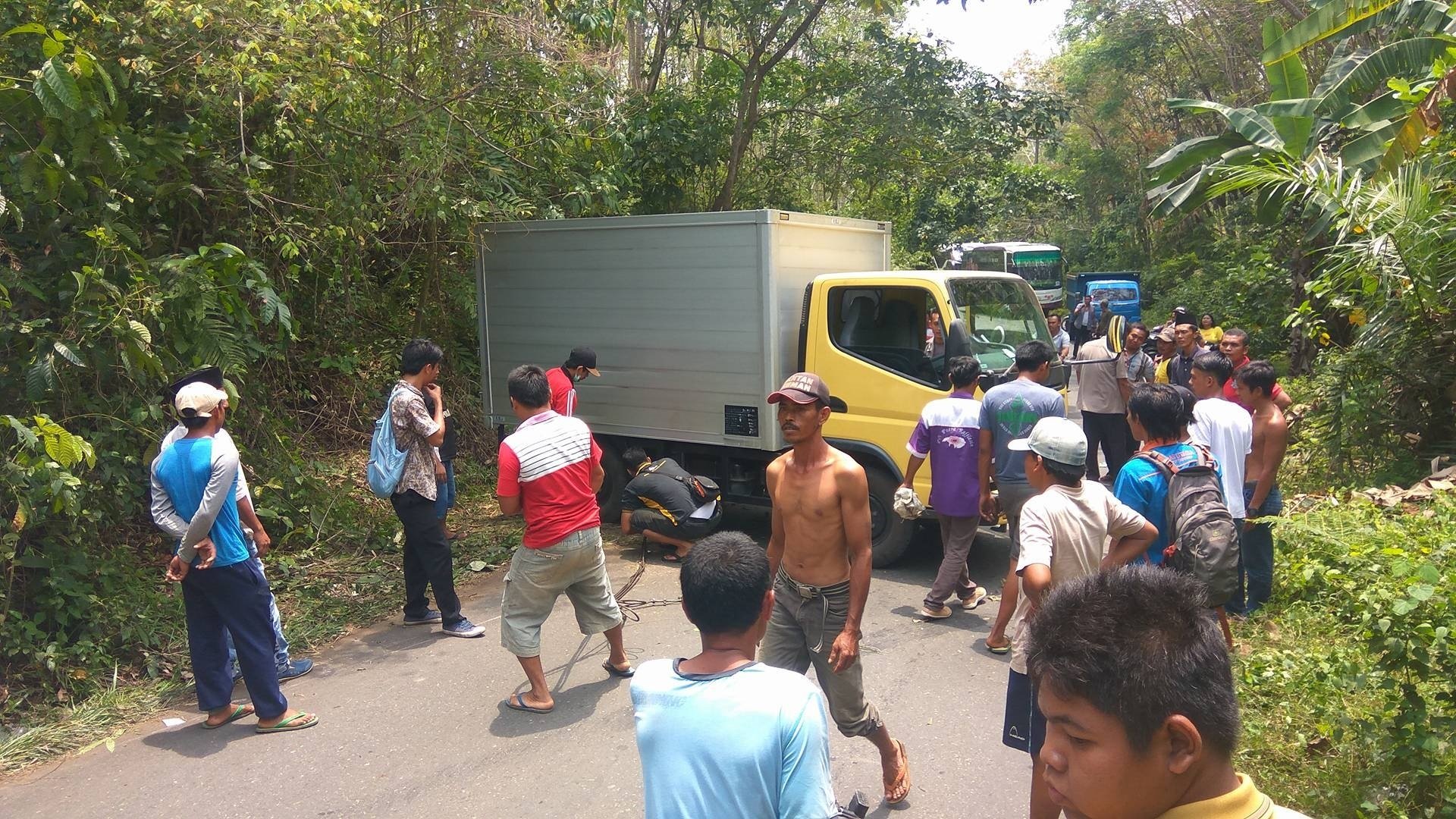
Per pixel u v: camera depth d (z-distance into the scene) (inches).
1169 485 147.4
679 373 304.2
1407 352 311.9
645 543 303.3
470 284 423.5
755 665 84.6
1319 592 205.8
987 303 284.8
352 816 153.5
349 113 316.2
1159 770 48.8
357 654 224.5
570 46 379.6
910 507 233.6
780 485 144.4
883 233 326.6
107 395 239.8
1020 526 132.1
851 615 138.7
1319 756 147.6
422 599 243.6
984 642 220.8
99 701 195.2
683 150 494.9
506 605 189.2
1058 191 737.0
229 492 178.7
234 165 280.8
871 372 274.5
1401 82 303.6
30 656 197.2
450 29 338.3
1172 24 1088.2
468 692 200.8
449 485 285.7
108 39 249.4
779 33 530.3
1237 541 139.6
